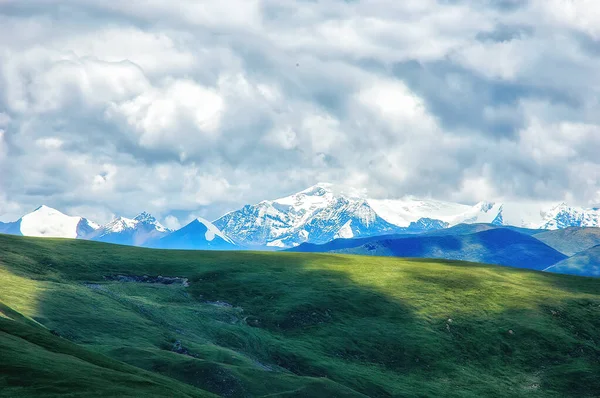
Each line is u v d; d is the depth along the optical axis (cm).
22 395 6134
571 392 15862
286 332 16462
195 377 10712
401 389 14812
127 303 15262
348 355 15975
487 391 15462
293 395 10750
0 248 18150
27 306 12962
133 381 7212
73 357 7831
